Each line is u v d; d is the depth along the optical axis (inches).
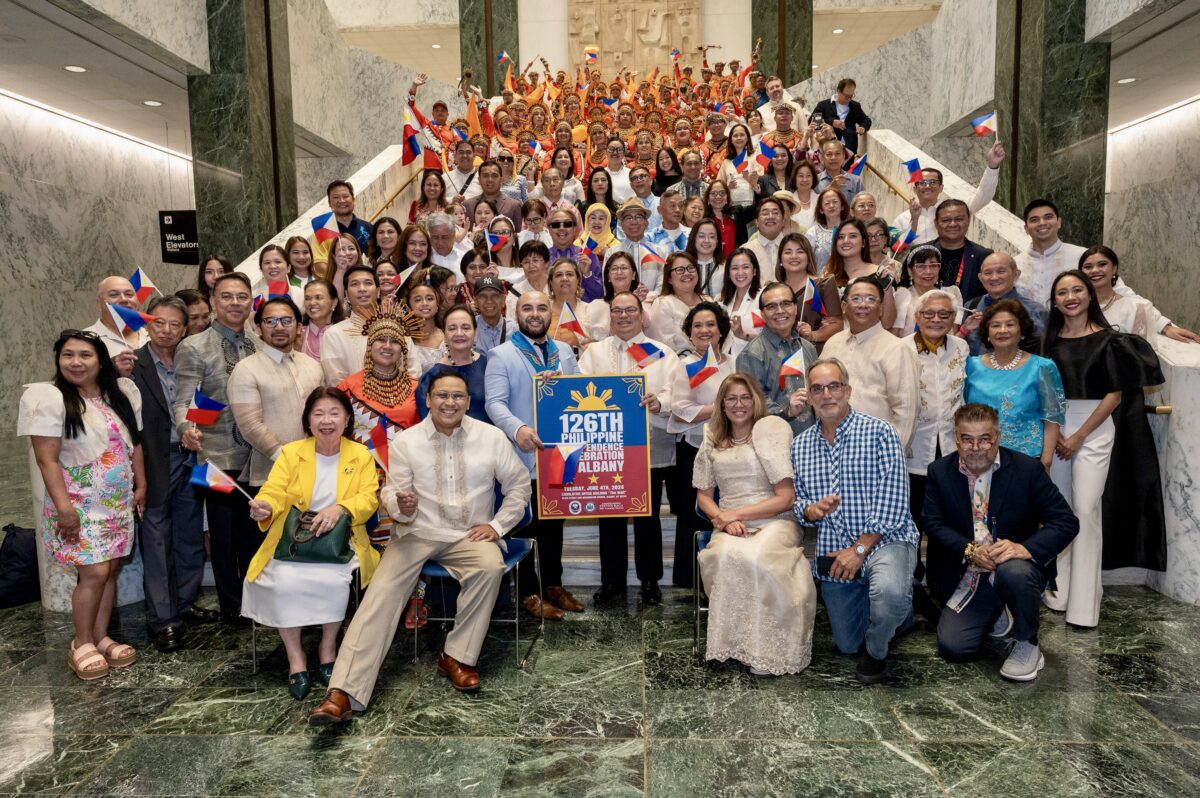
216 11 421.1
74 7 336.8
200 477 164.9
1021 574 166.2
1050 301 206.8
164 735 152.4
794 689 167.0
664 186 360.2
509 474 181.6
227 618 210.8
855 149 415.2
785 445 183.6
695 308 209.5
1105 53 387.5
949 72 549.3
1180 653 181.2
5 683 177.0
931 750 142.0
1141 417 214.5
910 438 191.5
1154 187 625.3
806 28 645.9
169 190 685.3
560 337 223.5
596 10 653.9
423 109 644.1
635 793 130.5
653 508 216.4
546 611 208.5
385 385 197.9
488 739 148.6
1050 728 149.0
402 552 170.9
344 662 157.1
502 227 276.5
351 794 131.6
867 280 196.7
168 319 197.5
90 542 175.9
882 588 167.5
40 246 541.0
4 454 451.8
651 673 175.5
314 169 650.2
